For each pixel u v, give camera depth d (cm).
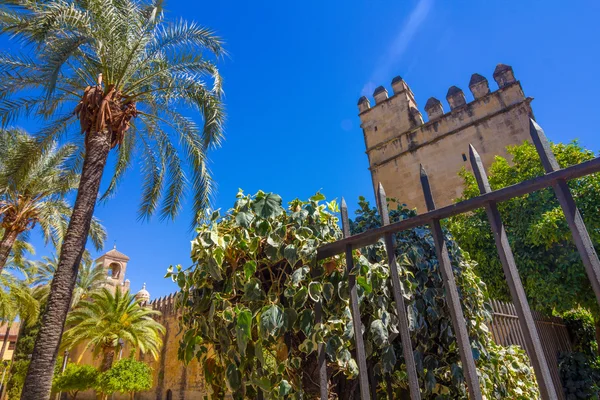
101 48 821
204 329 252
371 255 295
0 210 1460
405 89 2086
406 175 1895
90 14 816
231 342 237
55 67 729
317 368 249
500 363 373
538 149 156
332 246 228
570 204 142
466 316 329
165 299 2884
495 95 1722
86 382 2323
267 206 257
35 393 658
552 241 781
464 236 989
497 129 1667
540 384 130
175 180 1129
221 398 260
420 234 345
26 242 1852
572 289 752
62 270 748
